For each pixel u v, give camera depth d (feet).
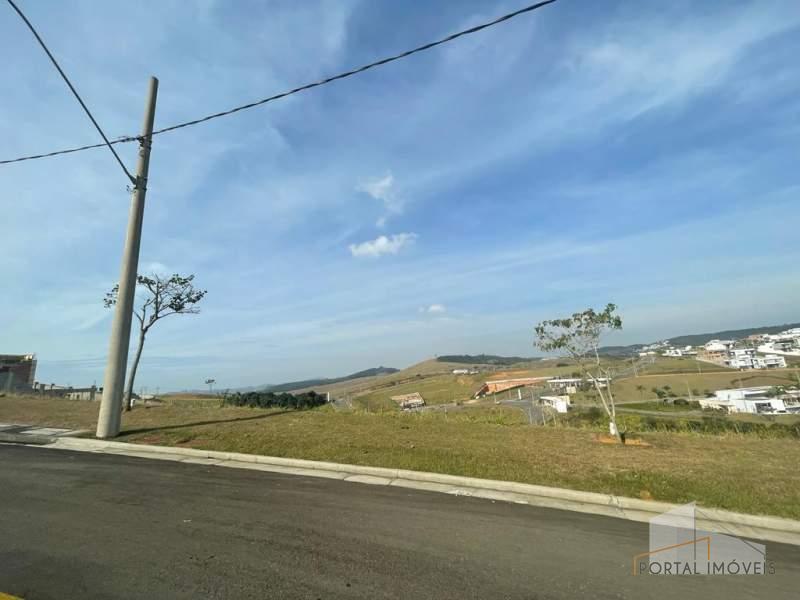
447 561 14.53
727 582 13.99
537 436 37.27
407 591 12.39
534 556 15.28
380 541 15.99
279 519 17.87
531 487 23.50
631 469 26.78
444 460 28.35
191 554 14.23
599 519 19.71
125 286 36.55
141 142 38.14
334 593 12.12
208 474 24.95
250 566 13.53
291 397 66.59
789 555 16.46
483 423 44.73
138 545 14.79
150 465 26.66
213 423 41.37
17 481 22.17
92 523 16.69
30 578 12.33
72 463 26.37
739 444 34.60
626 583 13.60
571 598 12.46
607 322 37.52
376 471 26.30
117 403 35.14
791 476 25.62
